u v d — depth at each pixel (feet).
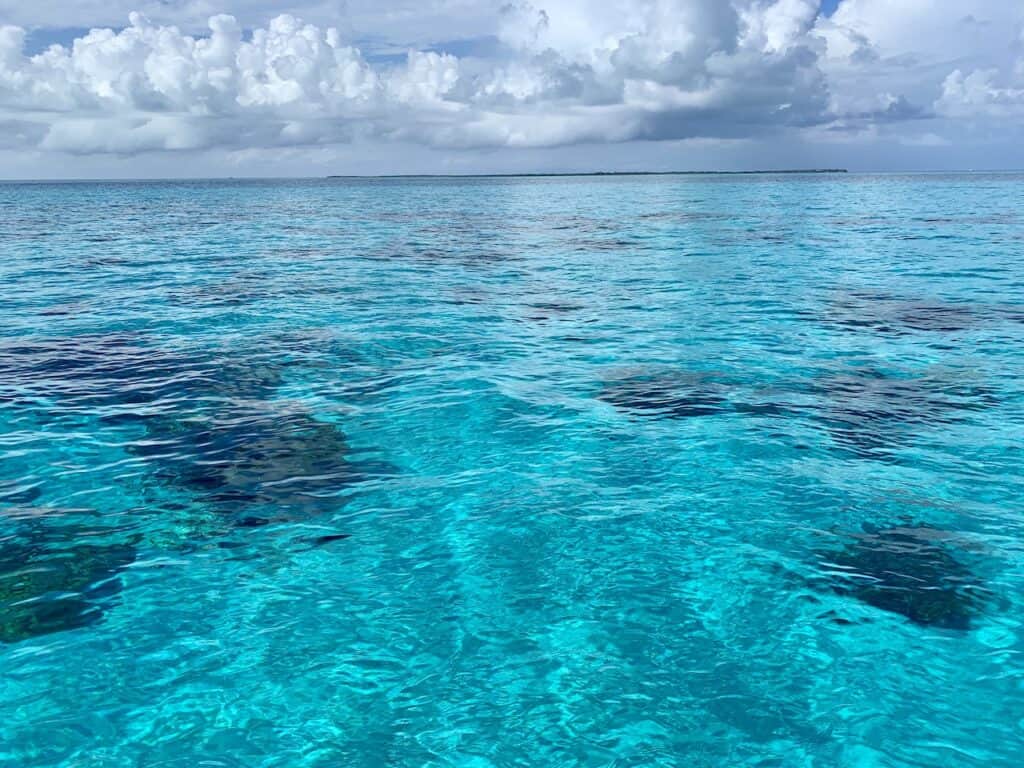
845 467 25.62
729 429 29.30
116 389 34.50
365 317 50.44
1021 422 29.71
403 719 14.17
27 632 16.85
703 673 15.46
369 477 25.23
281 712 14.39
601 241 104.42
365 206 216.33
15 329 46.37
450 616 17.48
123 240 106.01
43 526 21.85
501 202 238.48
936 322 47.39
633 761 13.12
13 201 255.50
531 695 14.82
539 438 28.50
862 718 14.20
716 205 199.93
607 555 20.10
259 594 18.45
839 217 145.28
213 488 24.44
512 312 52.37
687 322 48.55
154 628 17.04
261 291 60.90
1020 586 18.57
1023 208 168.04
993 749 13.46
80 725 14.01
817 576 19.04
